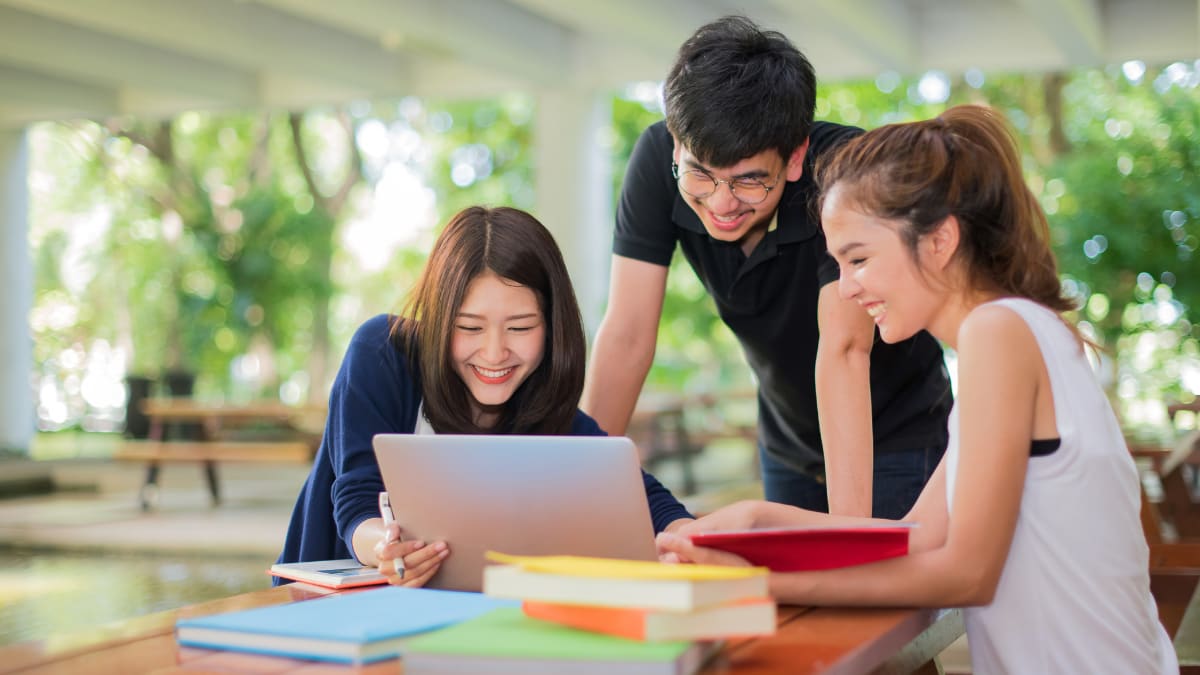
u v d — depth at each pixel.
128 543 6.77
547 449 1.50
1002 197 1.50
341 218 16.73
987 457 1.40
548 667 1.10
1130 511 1.47
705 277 2.53
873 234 1.51
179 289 15.01
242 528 7.30
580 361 1.98
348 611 1.39
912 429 2.52
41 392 16.80
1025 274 1.51
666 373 14.67
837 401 2.10
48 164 17.59
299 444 8.27
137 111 10.29
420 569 1.60
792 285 2.39
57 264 17.45
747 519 1.59
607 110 9.32
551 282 1.94
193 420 9.14
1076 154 11.16
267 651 1.31
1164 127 10.81
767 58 2.07
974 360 1.42
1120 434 1.49
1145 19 7.69
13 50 8.30
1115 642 1.43
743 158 2.07
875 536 1.39
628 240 2.54
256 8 8.23
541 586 1.18
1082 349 1.48
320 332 15.66
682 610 1.11
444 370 1.91
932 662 1.74
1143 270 10.33
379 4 7.36
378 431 1.96
